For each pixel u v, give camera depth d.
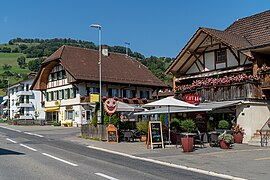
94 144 24.00
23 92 79.12
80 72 52.84
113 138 25.72
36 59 143.12
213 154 18.16
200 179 11.48
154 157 17.20
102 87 54.66
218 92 27.28
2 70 138.25
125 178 11.26
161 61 107.25
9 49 173.50
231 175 12.18
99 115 28.39
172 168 13.88
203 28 28.77
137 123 28.50
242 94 25.50
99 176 11.53
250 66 27.41
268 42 26.55
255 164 14.70
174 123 25.45
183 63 32.31
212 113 28.47
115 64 60.38
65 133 36.03
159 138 21.47
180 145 22.80
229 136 20.91
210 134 22.45
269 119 24.28
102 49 61.25
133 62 64.19
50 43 174.88
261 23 29.80
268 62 26.62
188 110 23.02
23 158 16.06
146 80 60.09
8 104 90.69
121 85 56.91
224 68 29.47
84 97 51.81
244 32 30.56
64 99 56.62
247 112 25.16
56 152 18.73
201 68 31.48
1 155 17.20
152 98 61.22
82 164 14.31
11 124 61.72
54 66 59.19
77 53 57.78
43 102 62.16
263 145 22.66
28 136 31.27
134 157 17.52
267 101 26.03
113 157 17.17
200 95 28.72
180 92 30.70
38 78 61.47
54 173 12.05
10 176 11.48
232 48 26.33
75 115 53.59
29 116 75.81
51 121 59.47
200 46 30.77
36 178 11.13
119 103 29.22
